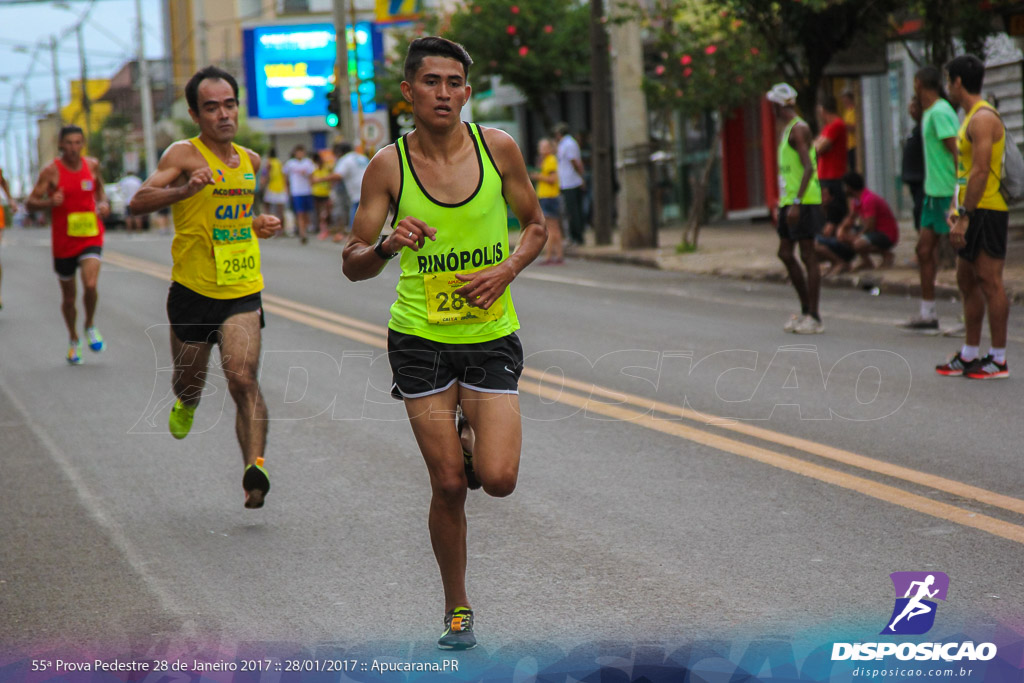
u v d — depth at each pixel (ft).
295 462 38.34
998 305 46.91
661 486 33.91
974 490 32.09
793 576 26.32
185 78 400.26
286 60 265.13
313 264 110.22
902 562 26.86
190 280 34.12
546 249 116.78
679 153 161.68
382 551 29.35
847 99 92.48
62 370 56.65
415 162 22.63
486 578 27.04
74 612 25.85
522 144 208.44
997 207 46.37
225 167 33.91
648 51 139.64
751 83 102.58
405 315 23.06
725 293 80.02
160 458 39.50
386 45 244.22
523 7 151.64
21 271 109.81
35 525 32.40
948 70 46.83
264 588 27.04
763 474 34.68
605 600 25.39
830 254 81.25
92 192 57.88
